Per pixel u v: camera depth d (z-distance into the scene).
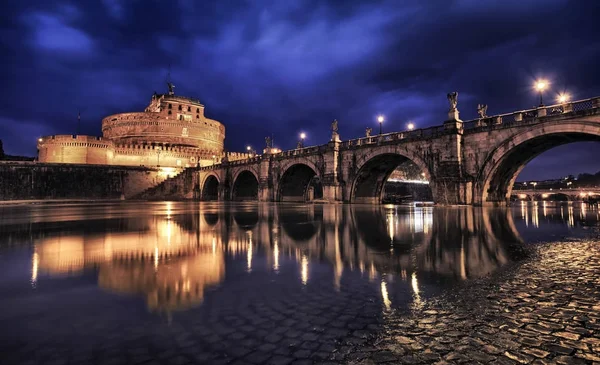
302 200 67.00
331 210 32.25
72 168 72.38
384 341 4.23
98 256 9.35
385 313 5.18
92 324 4.62
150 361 3.63
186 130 114.88
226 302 5.61
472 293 6.19
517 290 6.39
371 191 51.72
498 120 31.91
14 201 62.34
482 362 3.75
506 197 35.97
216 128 125.56
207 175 85.00
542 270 7.91
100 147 87.00
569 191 100.44
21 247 10.71
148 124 110.75
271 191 62.97
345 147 48.66
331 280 7.02
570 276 7.37
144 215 25.36
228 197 76.31
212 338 4.24
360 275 7.44
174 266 8.21
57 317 4.86
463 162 34.41
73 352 3.82
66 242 11.80
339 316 5.05
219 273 7.55
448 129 34.78
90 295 5.90
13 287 6.34
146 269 7.87
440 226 17.14
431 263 8.65
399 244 11.62
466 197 33.50
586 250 10.40
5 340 4.11
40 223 18.66
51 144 85.94
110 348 3.93
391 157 45.00
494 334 4.50
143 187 82.19
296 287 6.50
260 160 65.75
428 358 3.81
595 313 5.25
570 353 3.98
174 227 16.88
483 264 8.53
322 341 4.20
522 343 4.25
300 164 57.56
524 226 17.09
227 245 11.35
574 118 26.25
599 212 30.08
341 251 10.29
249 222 19.66
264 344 4.09
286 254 9.80
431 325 4.76
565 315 5.17
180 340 4.17
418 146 38.31
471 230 15.47
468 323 4.84
